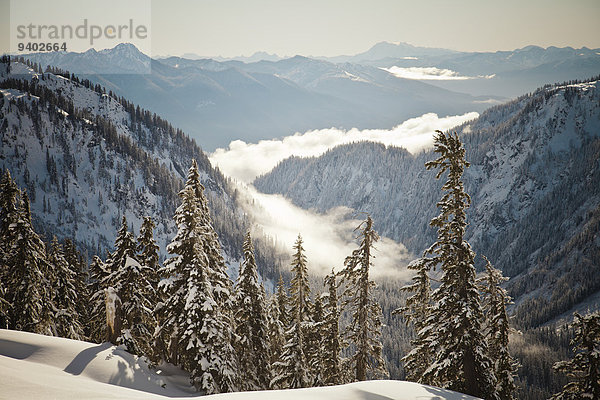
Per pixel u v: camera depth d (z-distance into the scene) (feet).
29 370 56.18
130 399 44.78
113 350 79.00
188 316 85.10
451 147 74.18
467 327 73.15
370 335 94.94
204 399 51.01
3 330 80.28
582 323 77.25
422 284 82.74
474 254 74.74
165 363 92.27
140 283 90.99
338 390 59.41
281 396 54.08
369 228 93.50
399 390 61.05
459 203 74.23
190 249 89.25
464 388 73.46
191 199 89.45
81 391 44.98
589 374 75.61
